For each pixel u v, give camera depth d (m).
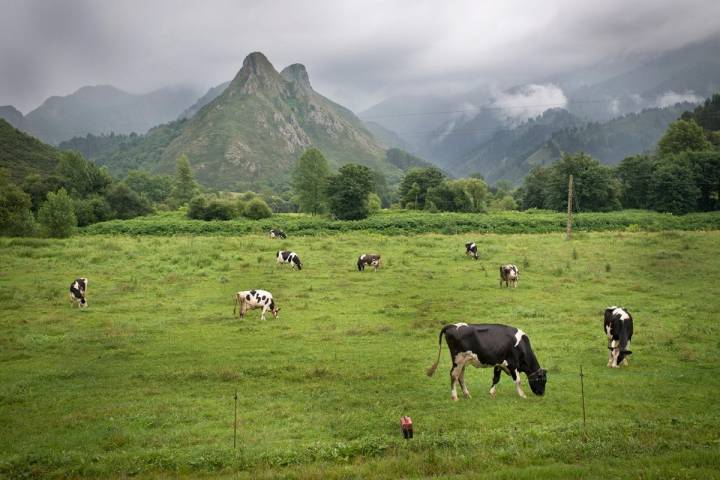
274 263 44.09
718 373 17.34
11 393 16.08
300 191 113.75
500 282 34.09
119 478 10.38
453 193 111.31
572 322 24.61
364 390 16.36
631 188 109.75
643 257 42.41
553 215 85.12
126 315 27.25
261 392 16.20
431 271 40.09
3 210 64.62
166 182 186.62
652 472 9.34
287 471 10.41
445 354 20.23
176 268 40.69
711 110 194.38
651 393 15.56
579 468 9.76
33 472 10.66
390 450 11.45
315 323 25.64
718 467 9.62
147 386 16.92
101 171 120.50
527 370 15.50
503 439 11.93
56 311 27.98
